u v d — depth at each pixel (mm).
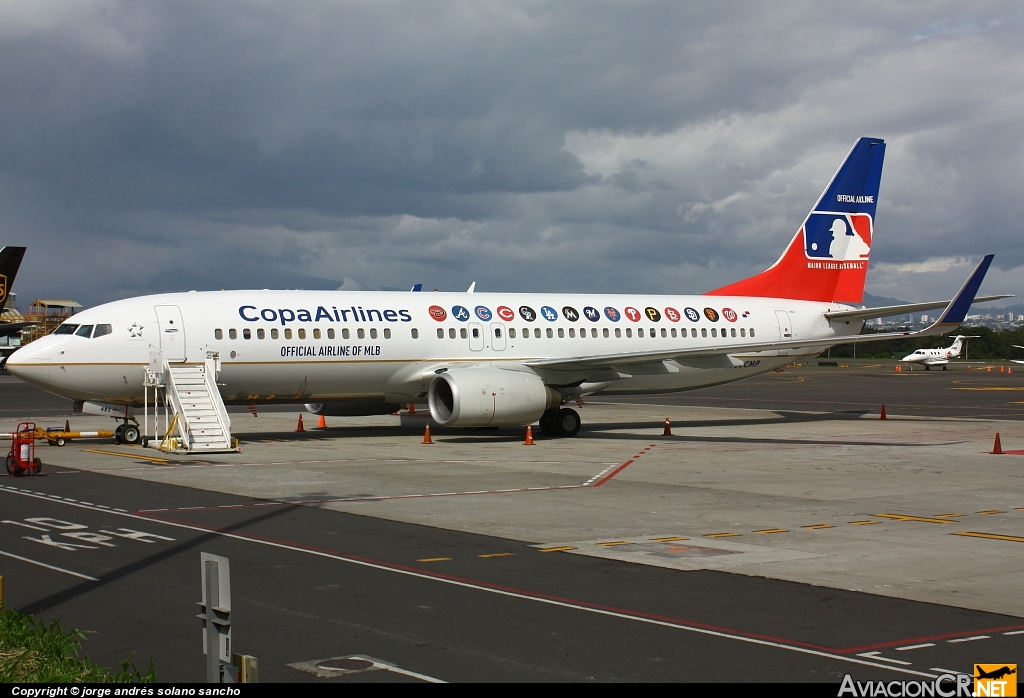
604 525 16500
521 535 15594
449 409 32188
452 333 33719
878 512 17922
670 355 32625
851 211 42688
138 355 29266
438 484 21484
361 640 9992
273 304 31516
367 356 32188
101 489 20547
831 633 10242
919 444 30969
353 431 35969
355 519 17031
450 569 13172
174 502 18828
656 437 33750
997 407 49969
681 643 9898
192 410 28594
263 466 24734
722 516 17422
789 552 14305
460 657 9453
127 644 9844
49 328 96688
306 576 12766
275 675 8906
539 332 35281
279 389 31578
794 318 40781
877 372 107125
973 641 9961
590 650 9680
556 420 34250
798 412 46938
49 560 13680
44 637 9492
